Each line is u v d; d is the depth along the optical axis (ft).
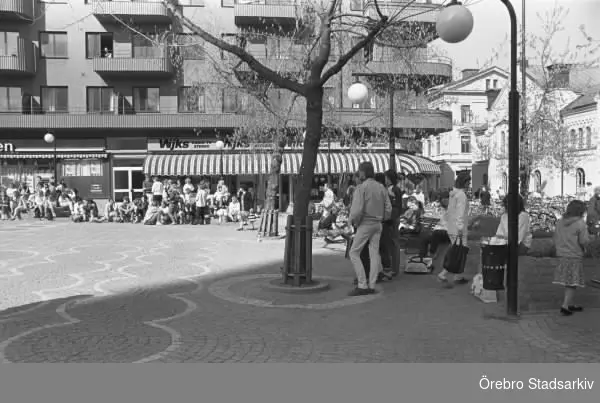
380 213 27.78
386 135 85.61
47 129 114.83
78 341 19.51
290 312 24.16
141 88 118.11
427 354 18.42
